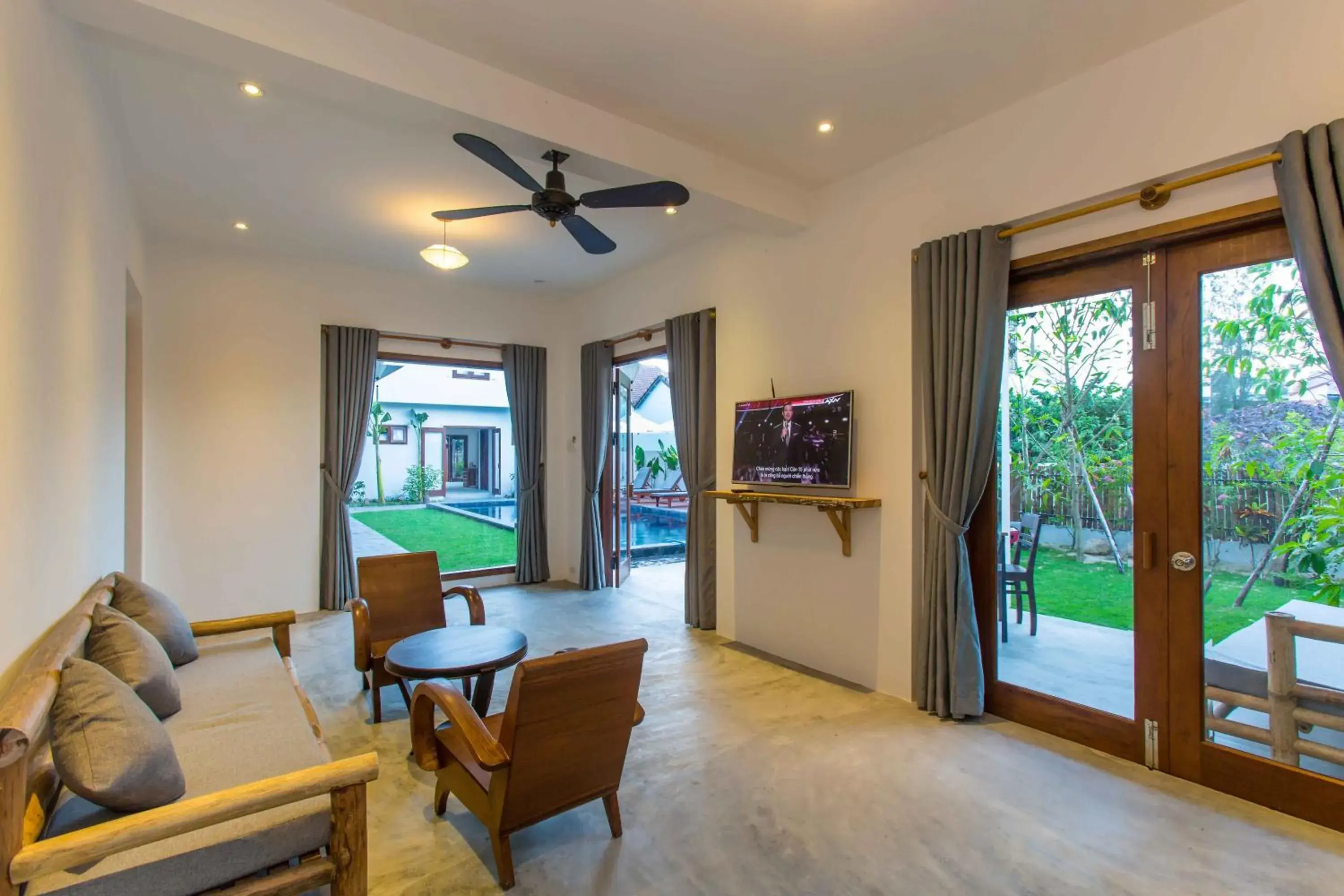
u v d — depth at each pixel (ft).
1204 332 8.42
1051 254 9.73
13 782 4.35
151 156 11.44
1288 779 7.72
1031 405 10.26
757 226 13.26
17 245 5.66
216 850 5.20
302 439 18.02
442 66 8.45
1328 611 7.54
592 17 7.86
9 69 5.41
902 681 11.66
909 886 6.56
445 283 20.63
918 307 11.25
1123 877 6.67
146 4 6.48
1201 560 8.46
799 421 13.24
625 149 10.37
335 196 13.28
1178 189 8.33
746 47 8.50
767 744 9.78
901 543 11.65
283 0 7.27
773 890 6.52
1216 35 7.91
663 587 21.80
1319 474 7.58
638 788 8.52
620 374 21.81
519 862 7.00
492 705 11.83
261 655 10.27
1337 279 6.85
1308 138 7.06
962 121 10.51
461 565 28.60
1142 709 8.97
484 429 57.72
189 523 16.49
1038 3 7.64
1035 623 10.22
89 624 7.34
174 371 16.33
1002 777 8.71
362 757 5.68
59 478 7.06
